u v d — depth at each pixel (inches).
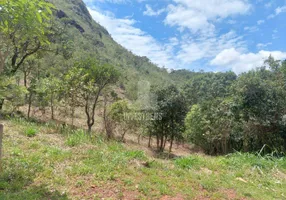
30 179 137.6
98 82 486.0
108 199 124.8
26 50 484.1
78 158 183.0
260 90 551.8
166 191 141.3
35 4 108.4
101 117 644.7
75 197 123.3
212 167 209.5
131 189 139.5
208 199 140.2
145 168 179.9
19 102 414.3
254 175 201.2
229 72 1628.9
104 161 181.3
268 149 528.1
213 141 621.3
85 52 1446.9
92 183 141.6
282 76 695.1
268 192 165.2
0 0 96.9
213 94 1322.6
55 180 139.6
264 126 530.0
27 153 183.2
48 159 173.3
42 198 117.8
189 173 183.0
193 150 729.6
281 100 549.3
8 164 153.3
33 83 472.7
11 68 430.0
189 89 1347.2
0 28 114.9
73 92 428.1
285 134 522.0
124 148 238.2
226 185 165.6
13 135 233.1
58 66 722.2
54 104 506.0
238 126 571.8
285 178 202.7
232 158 242.4
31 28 116.2
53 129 305.9
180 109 531.5
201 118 640.4
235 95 594.6
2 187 124.0
